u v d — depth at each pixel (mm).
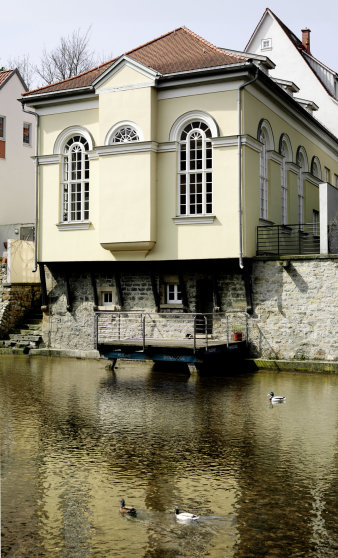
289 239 22172
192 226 18438
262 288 18375
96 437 10531
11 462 9133
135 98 18797
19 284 22641
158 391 14781
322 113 32500
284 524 6934
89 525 6938
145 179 18609
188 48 19906
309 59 34562
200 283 19531
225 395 14281
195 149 18688
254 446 9977
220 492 7902
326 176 28234
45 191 20812
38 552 6301
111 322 20453
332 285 17484
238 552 6289
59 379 16516
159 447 9922
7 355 21516
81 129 20250
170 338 19547
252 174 18547
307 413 12375
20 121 30438
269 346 18297
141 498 7723
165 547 6410
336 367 17188
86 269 20859
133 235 18734
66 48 42156
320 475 8547
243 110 17984
